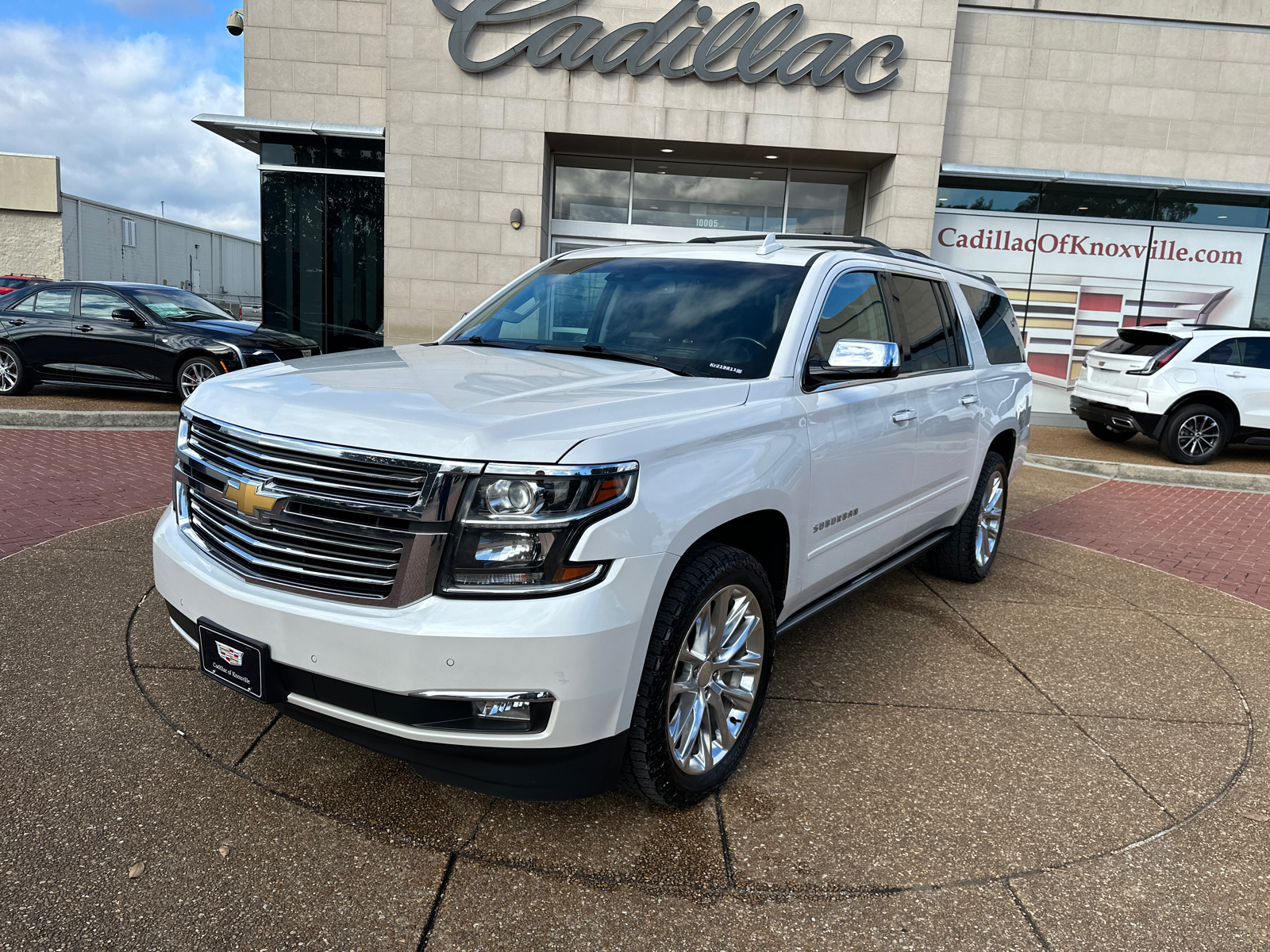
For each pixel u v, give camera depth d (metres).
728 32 13.44
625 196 15.10
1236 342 11.15
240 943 2.13
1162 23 14.69
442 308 13.97
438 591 2.26
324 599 2.36
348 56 14.10
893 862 2.59
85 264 43.53
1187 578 5.97
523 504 2.23
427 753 2.34
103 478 7.06
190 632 2.73
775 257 3.72
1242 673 4.22
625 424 2.50
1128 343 12.15
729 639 2.90
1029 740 3.41
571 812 2.77
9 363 11.49
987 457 5.23
